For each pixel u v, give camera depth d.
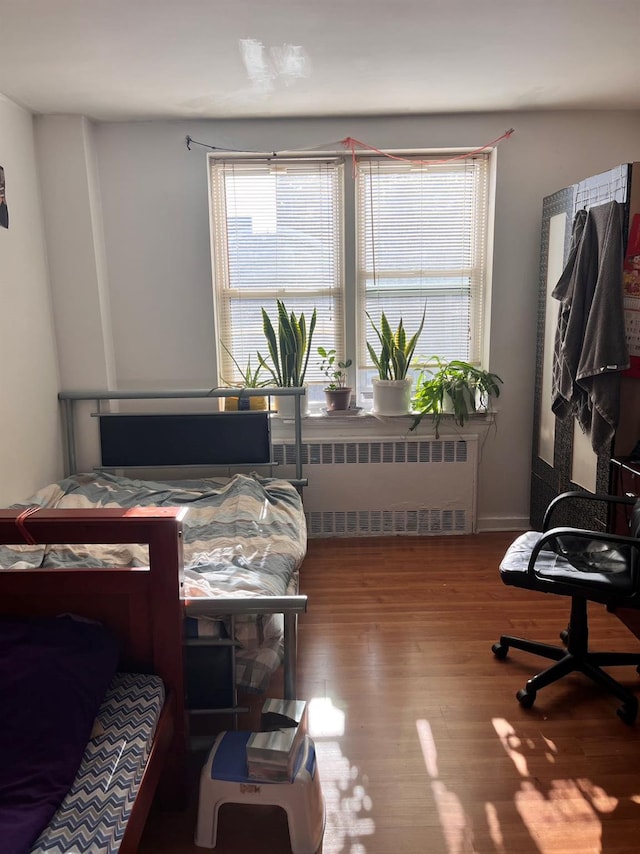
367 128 3.39
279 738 1.54
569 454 3.12
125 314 3.52
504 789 1.77
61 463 3.41
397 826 1.65
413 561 3.32
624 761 1.87
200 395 3.36
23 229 3.03
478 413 3.62
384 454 3.61
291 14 2.12
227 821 1.67
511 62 2.62
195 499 3.08
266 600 1.64
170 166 3.40
